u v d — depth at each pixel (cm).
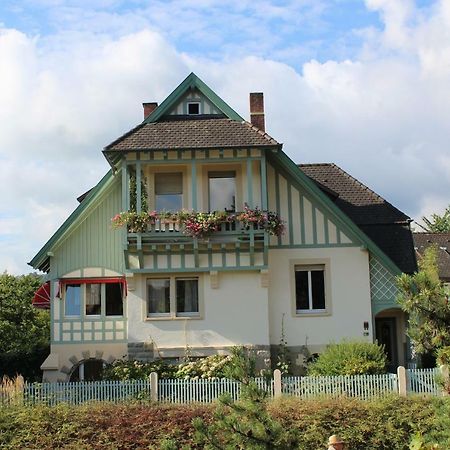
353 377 2238
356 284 2823
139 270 2727
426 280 1438
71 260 2841
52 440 2034
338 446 1279
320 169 3391
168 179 2842
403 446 2002
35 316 4288
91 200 2847
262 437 1215
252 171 2803
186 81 2898
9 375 3164
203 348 2733
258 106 3100
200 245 2728
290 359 2789
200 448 2005
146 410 2081
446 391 1451
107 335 2819
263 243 2730
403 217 3131
